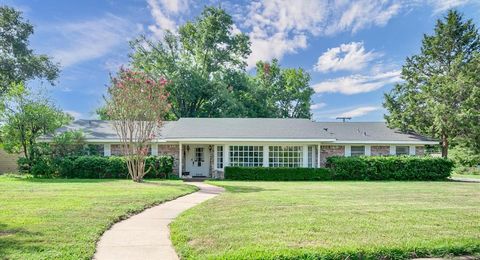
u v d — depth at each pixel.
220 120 24.62
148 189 12.52
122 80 16.69
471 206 8.95
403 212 7.90
